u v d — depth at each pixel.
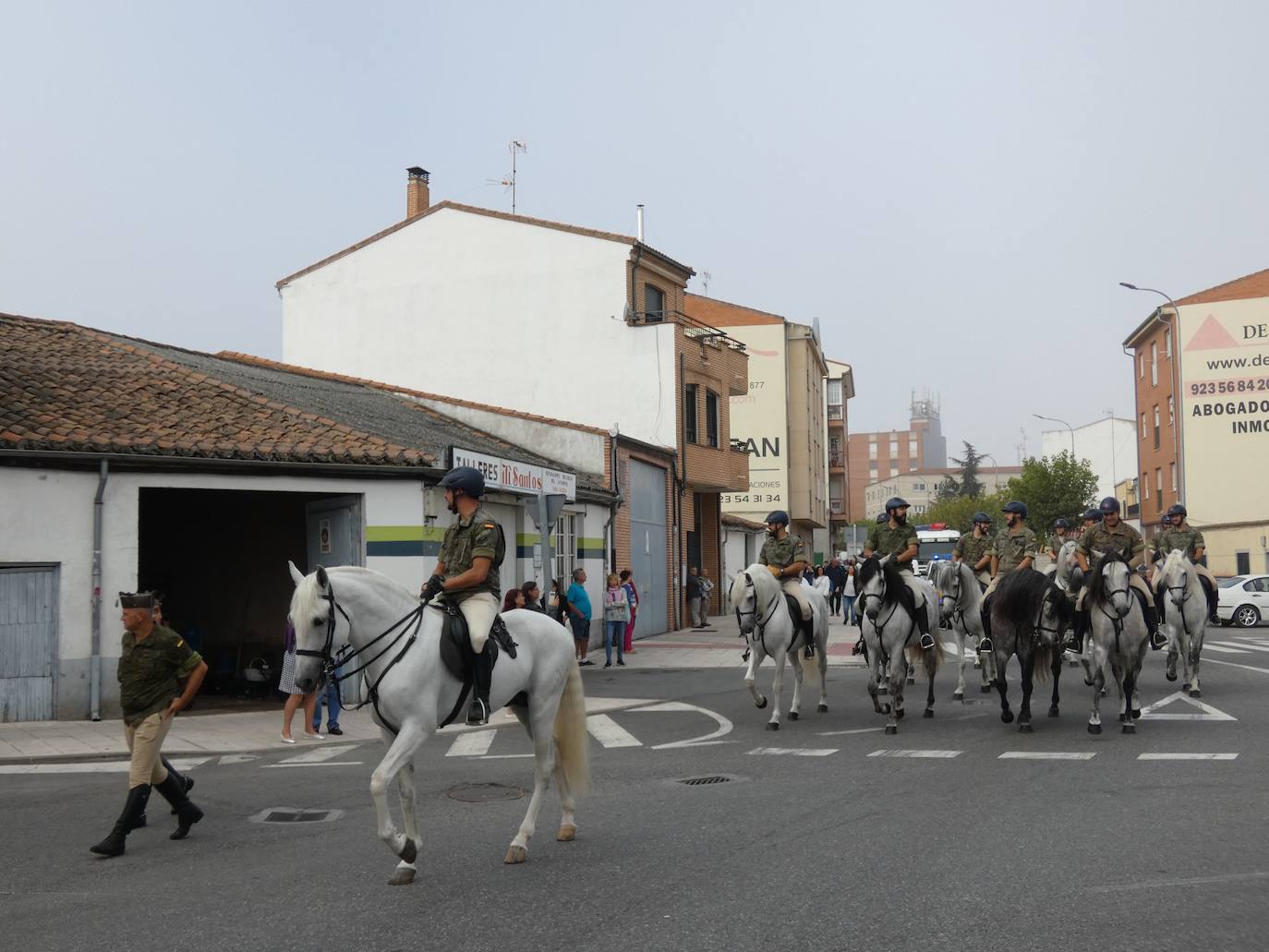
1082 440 89.31
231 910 6.54
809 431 59.12
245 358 31.56
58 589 15.97
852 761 11.32
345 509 18.80
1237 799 8.84
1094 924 5.81
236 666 20.44
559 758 8.23
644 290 35.12
